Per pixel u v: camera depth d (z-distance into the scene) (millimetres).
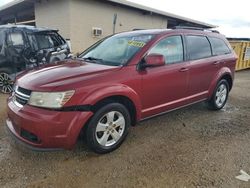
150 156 3312
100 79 3127
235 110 5496
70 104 2855
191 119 4793
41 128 2781
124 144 3639
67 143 2893
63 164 3070
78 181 2748
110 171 2945
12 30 6500
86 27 12016
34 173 2877
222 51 5277
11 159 3148
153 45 3746
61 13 11547
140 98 3580
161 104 3957
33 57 6613
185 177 2844
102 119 3240
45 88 2848
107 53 4012
